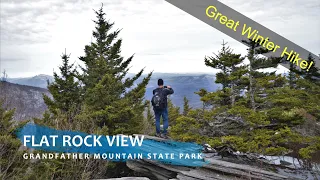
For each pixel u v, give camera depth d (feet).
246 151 29.43
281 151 28.58
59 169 32.45
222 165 28.25
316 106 33.01
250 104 36.94
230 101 38.86
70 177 32.53
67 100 59.47
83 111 42.91
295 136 28.99
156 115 36.76
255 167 28.32
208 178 26.81
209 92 37.32
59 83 61.16
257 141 29.17
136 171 35.17
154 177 32.27
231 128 33.76
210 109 35.83
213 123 34.27
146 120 62.95
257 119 30.42
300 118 32.42
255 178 26.13
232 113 32.04
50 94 60.34
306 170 28.27
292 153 31.63
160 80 36.73
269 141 28.22
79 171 33.27
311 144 28.73
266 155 30.01
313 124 32.76
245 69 35.81
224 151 31.58
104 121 45.50
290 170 28.37
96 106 46.52
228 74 38.50
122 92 57.67
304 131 33.06
